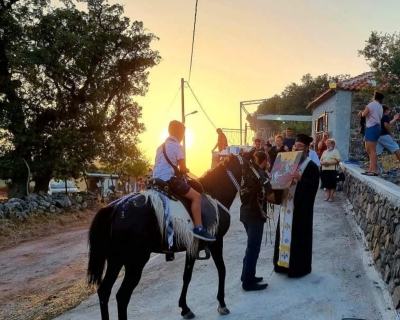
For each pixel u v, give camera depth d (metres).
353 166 12.60
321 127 22.25
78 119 21.72
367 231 8.01
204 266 7.75
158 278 7.43
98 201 24.22
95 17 22.31
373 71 15.37
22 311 7.41
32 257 12.57
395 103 15.59
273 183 6.44
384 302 5.45
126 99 24.22
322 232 9.04
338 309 5.51
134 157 25.09
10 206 17.22
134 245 4.75
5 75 20.44
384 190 6.71
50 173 21.61
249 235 6.30
